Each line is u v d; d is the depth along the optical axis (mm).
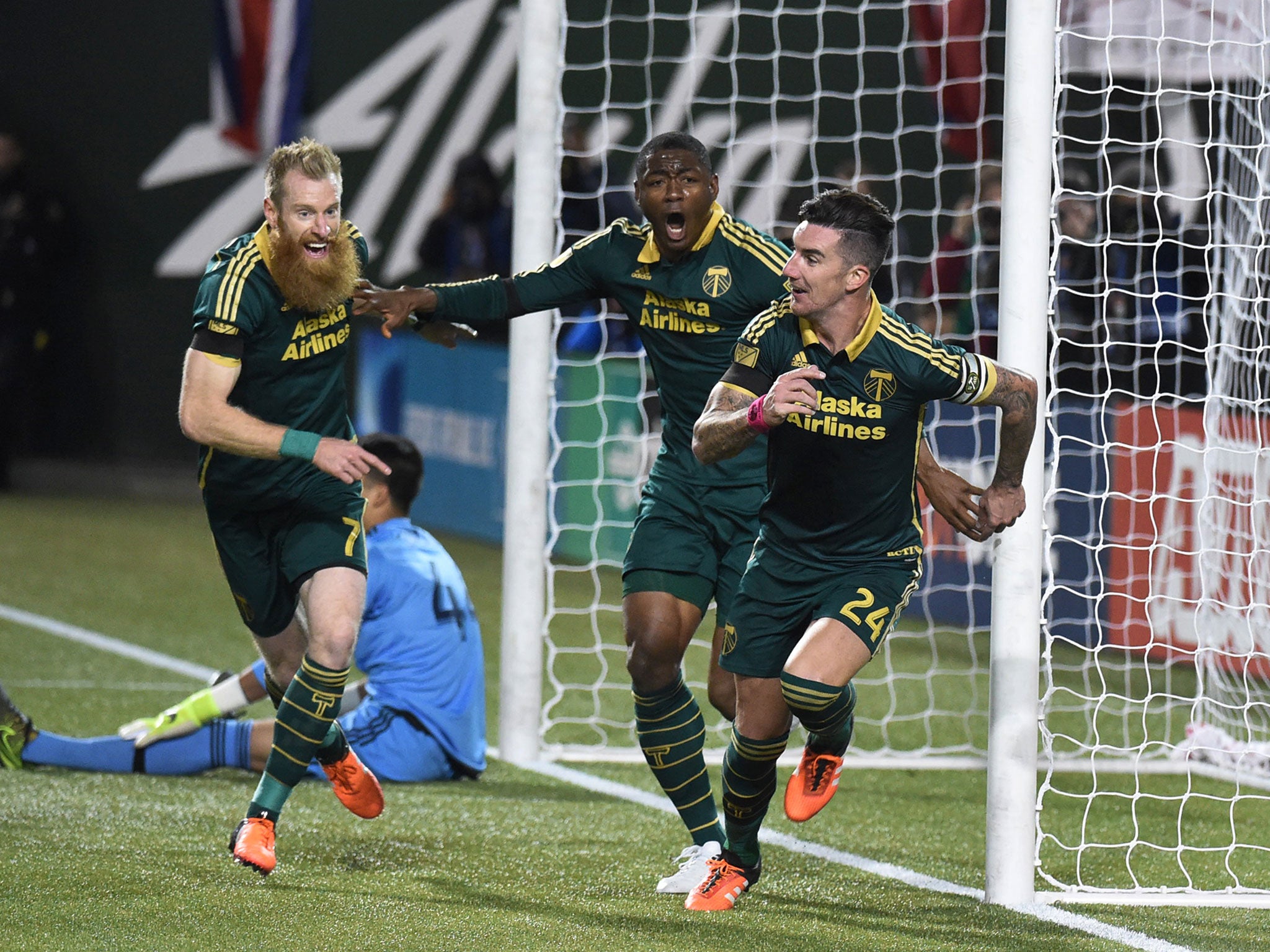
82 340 50094
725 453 11953
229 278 12883
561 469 36875
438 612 18219
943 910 13500
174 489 47156
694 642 28312
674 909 13281
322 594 13461
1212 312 18875
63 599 30000
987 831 13883
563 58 20031
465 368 39281
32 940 11812
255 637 14539
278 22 48281
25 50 49906
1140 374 29312
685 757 14062
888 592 12539
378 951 11828
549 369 19547
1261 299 18828
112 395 50219
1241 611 22266
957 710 23906
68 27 49562
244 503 13680
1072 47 26781
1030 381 12414
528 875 14312
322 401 13734
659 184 13328
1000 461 12641
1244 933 13000
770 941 12359
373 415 43000
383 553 18266
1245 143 21344
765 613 12773
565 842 15617
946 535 30000
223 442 12703
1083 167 30562
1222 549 22672
